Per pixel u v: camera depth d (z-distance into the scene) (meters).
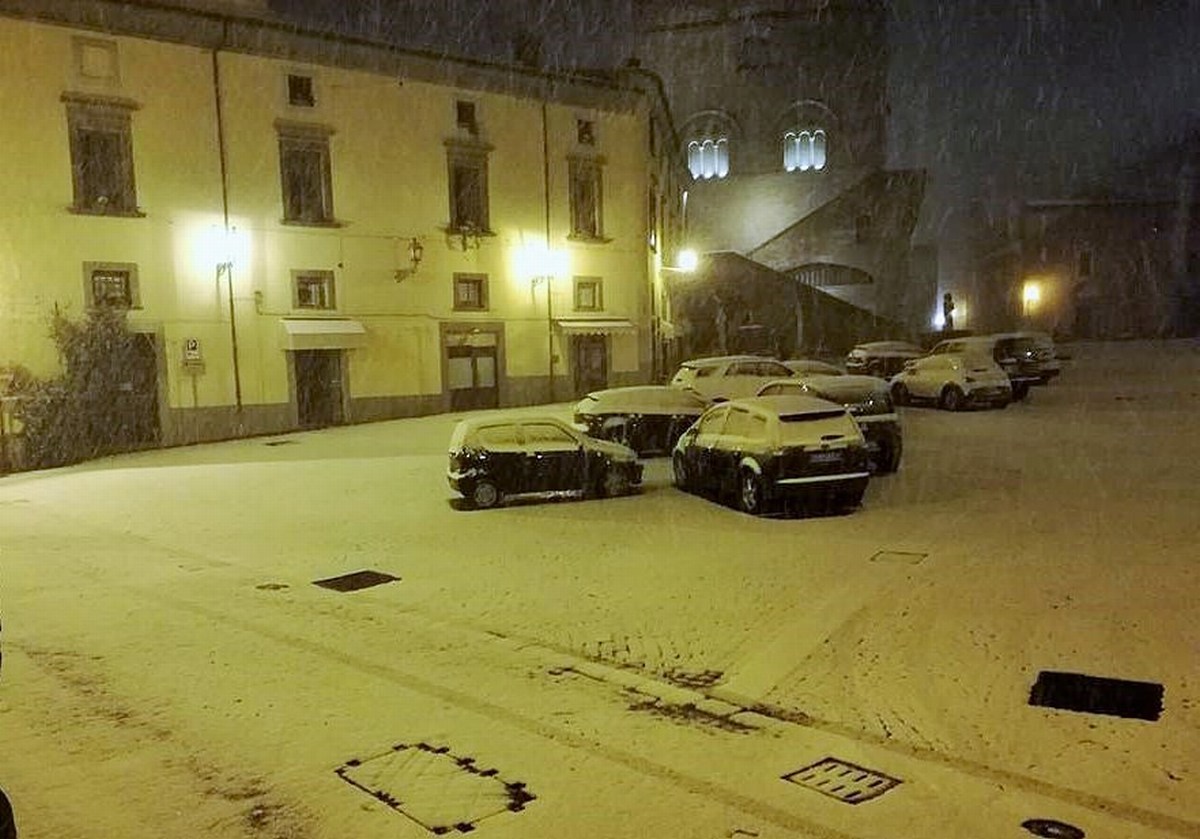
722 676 7.55
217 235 28.42
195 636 8.90
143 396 27.42
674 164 51.66
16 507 17.38
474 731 6.49
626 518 14.31
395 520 14.75
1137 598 9.17
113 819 5.31
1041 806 5.23
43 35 25.62
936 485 16.25
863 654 7.93
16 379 24.56
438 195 32.91
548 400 35.59
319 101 30.33
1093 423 24.36
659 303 43.03
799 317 57.31
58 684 7.58
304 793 5.59
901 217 63.91
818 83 70.62
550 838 5.01
